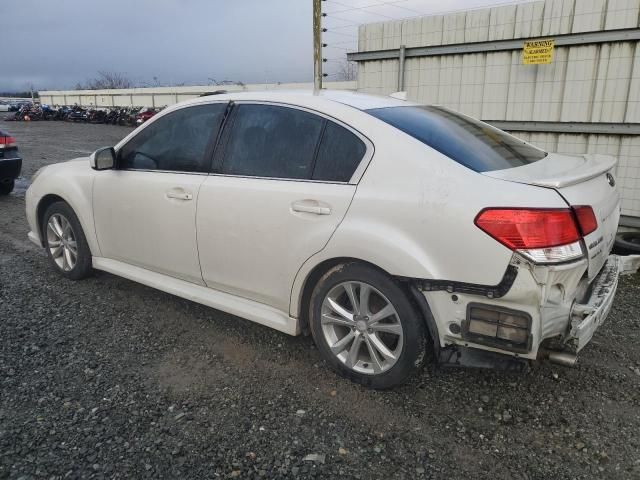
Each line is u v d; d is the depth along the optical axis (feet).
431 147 9.09
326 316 10.05
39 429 8.60
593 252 8.59
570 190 8.36
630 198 20.10
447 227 8.28
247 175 10.86
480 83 23.02
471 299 8.29
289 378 10.30
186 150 12.04
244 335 12.14
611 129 19.99
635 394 9.85
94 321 12.80
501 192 8.12
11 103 204.13
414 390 9.89
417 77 24.98
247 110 11.27
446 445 8.38
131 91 156.15
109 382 10.09
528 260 7.72
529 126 21.91
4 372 10.38
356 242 9.07
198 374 10.43
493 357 8.61
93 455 8.00
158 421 8.88
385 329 9.36
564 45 20.48
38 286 15.07
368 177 9.26
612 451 8.27
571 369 10.70
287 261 10.11
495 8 21.86
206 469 7.77
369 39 26.27
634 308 13.89
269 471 7.76
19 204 27.58
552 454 8.20
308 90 11.39
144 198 12.47
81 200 14.14
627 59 19.21
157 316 13.12
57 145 60.54
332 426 8.82
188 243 11.77
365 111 9.98
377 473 7.75
